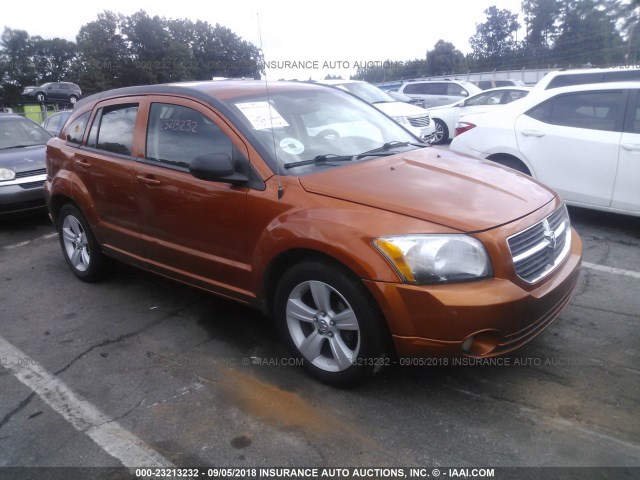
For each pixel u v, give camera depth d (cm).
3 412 311
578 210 657
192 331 397
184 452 272
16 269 557
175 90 394
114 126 439
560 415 284
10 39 8719
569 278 312
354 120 414
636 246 528
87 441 283
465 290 267
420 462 257
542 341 355
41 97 4209
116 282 500
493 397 301
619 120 551
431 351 274
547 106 605
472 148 661
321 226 291
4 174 705
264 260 320
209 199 349
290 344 330
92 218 457
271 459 264
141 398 318
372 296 280
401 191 301
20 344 392
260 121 356
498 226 280
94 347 381
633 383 308
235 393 317
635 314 388
